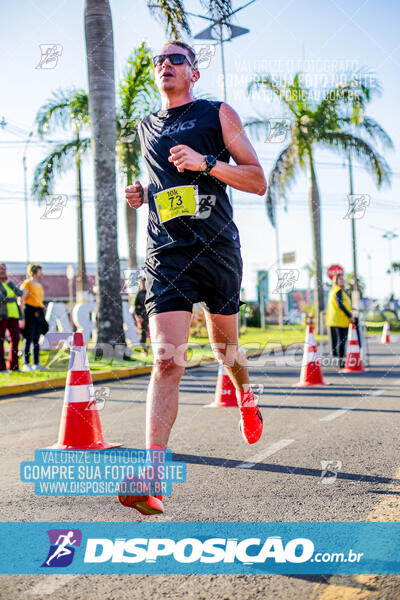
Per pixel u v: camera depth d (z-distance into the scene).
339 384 8.98
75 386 4.59
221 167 2.76
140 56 17.11
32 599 2.11
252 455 4.30
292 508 3.06
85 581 2.26
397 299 41.97
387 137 21.66
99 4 11.78
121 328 12.37
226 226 2.95
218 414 6.30
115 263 12.32
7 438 5.16
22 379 9.31
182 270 2.82
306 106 21.25
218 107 2.95
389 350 18.33
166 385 2.64
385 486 3.41
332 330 11.48
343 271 11.58
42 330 10.90
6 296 10.20
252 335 27.02
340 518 2.87
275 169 22.53
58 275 37.91
